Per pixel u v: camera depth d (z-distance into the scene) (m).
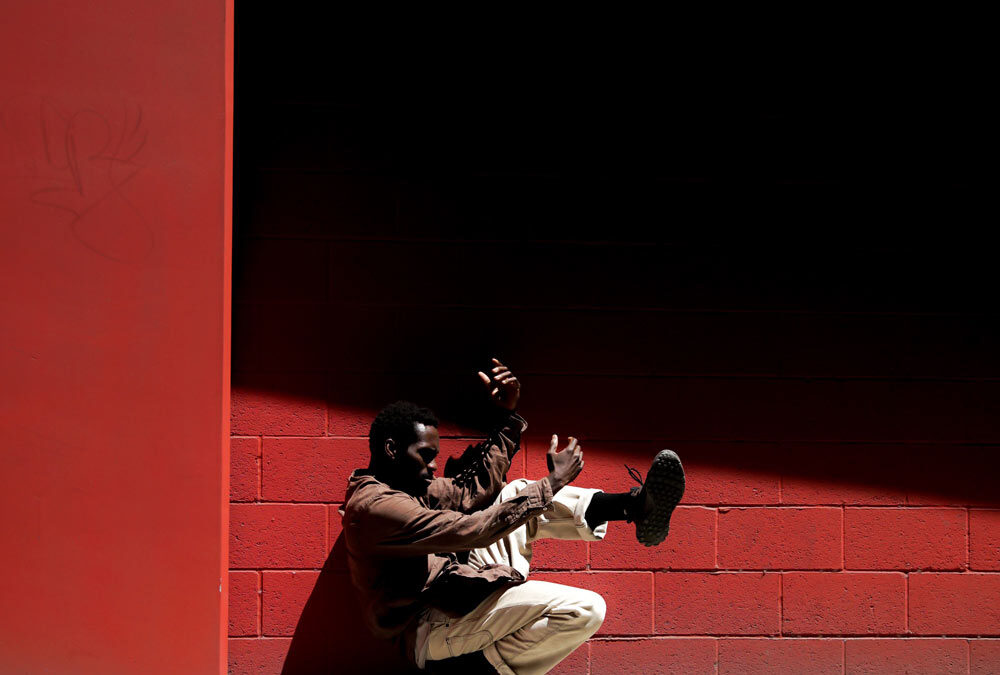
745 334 4.27
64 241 3.45
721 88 4.30
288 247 4.14
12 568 3.42
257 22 4.15
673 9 4.29
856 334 4.30
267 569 4.09
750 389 4.26
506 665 3.45
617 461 4.20
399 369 4.16
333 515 4.12
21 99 3.45
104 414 3.46
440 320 4.18
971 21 4.33
